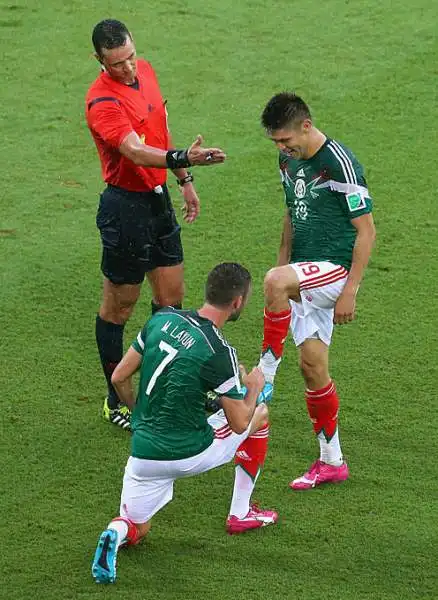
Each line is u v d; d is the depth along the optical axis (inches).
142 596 748.6
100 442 917.2
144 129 897.5
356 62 1606.8
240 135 1437.0
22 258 1193.4
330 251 829.2
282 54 1631.4
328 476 860.0
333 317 832.3
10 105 1518.2
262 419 790.5
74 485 864.3
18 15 1744.6
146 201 917.8
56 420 944.3
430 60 1603.1
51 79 1581.0
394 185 1318.9
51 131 1460.4
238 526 806.5
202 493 856.3
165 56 1626.5
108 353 930.1
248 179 1341.0
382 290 1121.4
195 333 736.3
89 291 1138.0
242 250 1205.7
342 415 943.0
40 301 1119.0
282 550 792.9
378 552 788.6
